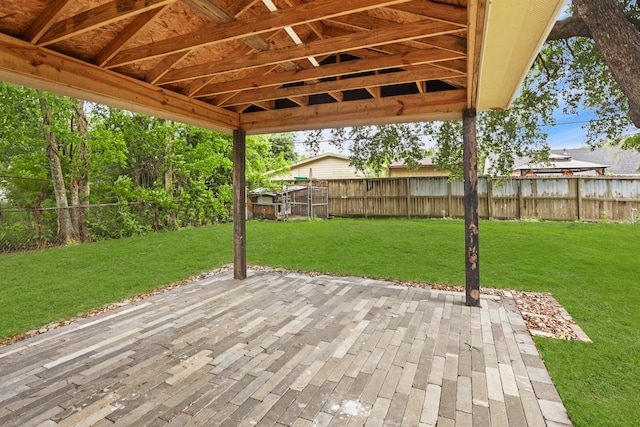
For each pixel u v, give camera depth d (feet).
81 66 8.66
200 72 9.77
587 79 21.84
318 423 5.86
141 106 10.41
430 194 39.37
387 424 5.81
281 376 7.41
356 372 7.54
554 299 12.23
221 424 5.87
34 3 6.84
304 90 11.79
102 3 7.32
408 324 10.17
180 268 17.97
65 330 10.09
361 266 17.71
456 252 20.63
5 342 9.33
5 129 25.95
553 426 5.71
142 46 8.43
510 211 35.42
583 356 8.09
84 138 28.48
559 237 24.26
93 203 31.04
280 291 13.66
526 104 23.79
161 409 6.31
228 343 9.07
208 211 38.01
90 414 6.18
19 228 25.46
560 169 43.34
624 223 30.78
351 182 43.24
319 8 6.49
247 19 7.11
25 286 14.80
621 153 60.49
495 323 10.15
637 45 11.70
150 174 37.73
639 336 9.14
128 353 8.56
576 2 12.87
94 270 17.67
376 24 8.18
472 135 11.47
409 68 10.43
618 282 14.07
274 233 29.60
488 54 6.43
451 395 6.63
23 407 6.41
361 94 12.94
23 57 7.47
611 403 6.30
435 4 6.43
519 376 7.27
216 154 36.55
